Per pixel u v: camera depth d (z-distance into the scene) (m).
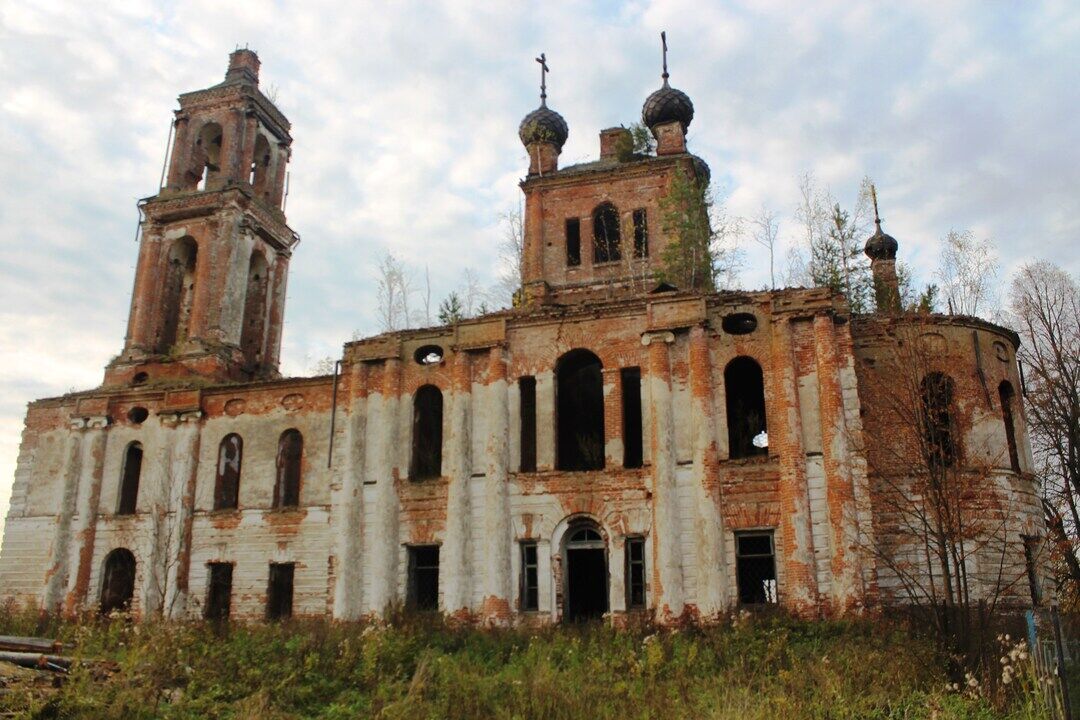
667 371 27.25
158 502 33.84
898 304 37.06
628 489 26.89
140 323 39.50
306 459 32.66
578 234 37.84
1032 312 36.38
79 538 34.53
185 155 42.25
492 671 20.56
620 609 25.91
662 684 18.27
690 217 35.41
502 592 26.92
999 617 22.42
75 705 14.93
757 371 31.06
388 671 19.27
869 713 16.05
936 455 23.89
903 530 23.52
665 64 39.84
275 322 42.62
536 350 29.11
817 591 24.42
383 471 29.23
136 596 33.06
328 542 31.45
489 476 27.97
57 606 33.91
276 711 16.12
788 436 25.61
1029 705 15.71
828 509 24.91
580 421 33.78
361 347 31.03
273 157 44.56
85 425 35.97
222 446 34.38
